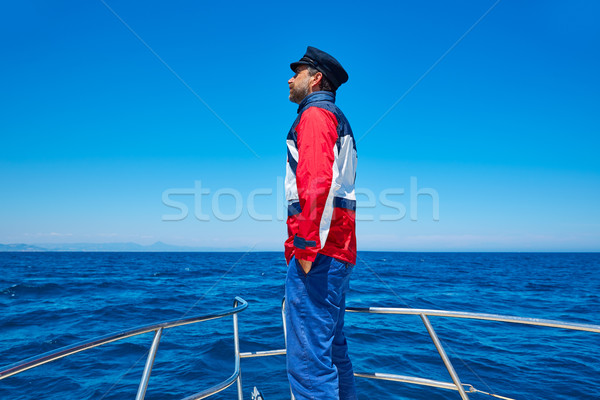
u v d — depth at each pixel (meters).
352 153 1.65
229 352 7.73
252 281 27.22
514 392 5.60
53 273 38.81
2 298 18.53
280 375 6.30
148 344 8.70
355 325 9.92
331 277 1.56
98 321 12.27
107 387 6.05
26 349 8.85
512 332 9.45
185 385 6.05
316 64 1.76
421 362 6.80
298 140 1.51
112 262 71.00
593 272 46.53
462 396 1.76
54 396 5.75
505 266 60.75
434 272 39.88
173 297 18.25
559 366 6.76
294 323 1.57
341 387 1.89
